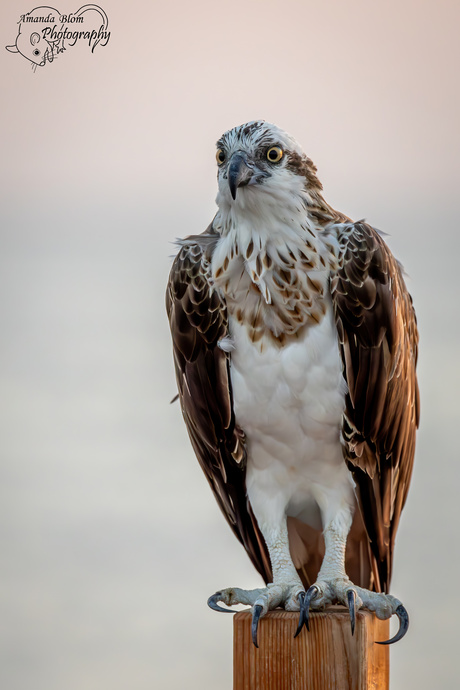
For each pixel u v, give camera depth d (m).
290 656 6.25
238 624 6.42
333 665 6.11
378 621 7.16
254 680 6.29
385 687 6.72
